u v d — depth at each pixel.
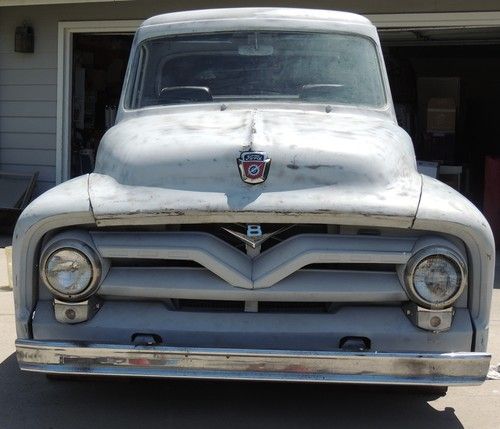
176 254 3.51
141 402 4.45
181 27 5.16
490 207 10.29
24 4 10.73
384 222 3.49
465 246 3.61
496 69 16.97
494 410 4.43
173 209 3.48
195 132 4.03
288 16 5.16
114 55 12.29
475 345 3.58
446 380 3.43
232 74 4.97
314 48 5.04
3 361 5.24
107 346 3.45
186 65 5.05
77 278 3.53
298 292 3.52
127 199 3.60
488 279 3.60
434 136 13.12
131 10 10.98
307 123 4.28
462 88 15.84
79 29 11.23
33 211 3.60
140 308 3.62
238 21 5.13
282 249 3.54
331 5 10.33
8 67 11.62
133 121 4.64
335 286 3.53
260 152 3.67
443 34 12.06
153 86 5.02
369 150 3.85
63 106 11.40
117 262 3.64
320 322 3.55
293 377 3.40
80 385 4.74
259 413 4.29
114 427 4.09
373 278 3.56
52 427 4.10
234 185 3.62
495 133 16.92
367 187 3.67
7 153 11.76
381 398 4.59
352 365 3.39
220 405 4.40
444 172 11.36
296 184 3.63
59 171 11.46
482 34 12.01
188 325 3.55
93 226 3.63
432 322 3.52
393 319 3.58
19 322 3.64
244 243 3.60
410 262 3.50
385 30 10.62
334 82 4.92
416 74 15.92
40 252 3.67
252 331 3.53
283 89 4.88
